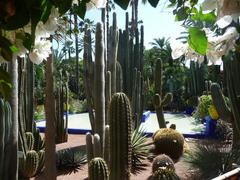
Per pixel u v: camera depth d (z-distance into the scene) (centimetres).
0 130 407
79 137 1254
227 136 891
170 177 532
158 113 1046
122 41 1196
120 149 534
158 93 1091
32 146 734
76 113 2055
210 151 639
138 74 1067
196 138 1166
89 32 846
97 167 507
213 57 117
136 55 1234
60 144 1102
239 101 620
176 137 884
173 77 2577
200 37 110
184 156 720
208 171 605
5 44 89
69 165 802
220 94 692
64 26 283
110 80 826
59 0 86
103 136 642
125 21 1216
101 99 652
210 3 99
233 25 110
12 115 414
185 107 2322
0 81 98
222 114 687
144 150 832
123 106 537
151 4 95
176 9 119
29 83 779
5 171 415
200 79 2405
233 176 369
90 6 98
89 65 866
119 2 92
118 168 534
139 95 1052
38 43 105
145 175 747
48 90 542
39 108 1719
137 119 1034
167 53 2820
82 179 737
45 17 84
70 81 2578
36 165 667
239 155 601
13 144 420
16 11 80
